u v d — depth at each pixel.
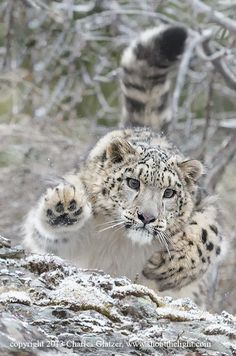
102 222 11.39
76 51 20.11
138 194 11.20
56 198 10.77
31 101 19.92
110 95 21.28
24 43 20.42
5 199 16.50
